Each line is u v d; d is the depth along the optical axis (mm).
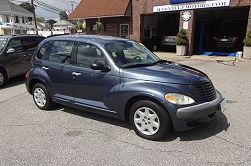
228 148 4305
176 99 4336
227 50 18250
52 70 6004
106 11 21125
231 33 18391
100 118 5766
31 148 4449
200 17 18953
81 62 5512
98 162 3973
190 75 4707
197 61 14922
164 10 18250
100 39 5586
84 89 5445
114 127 5254
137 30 20312
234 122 5367
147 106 4566
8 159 4113
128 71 4836
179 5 17391
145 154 4176
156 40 21781
